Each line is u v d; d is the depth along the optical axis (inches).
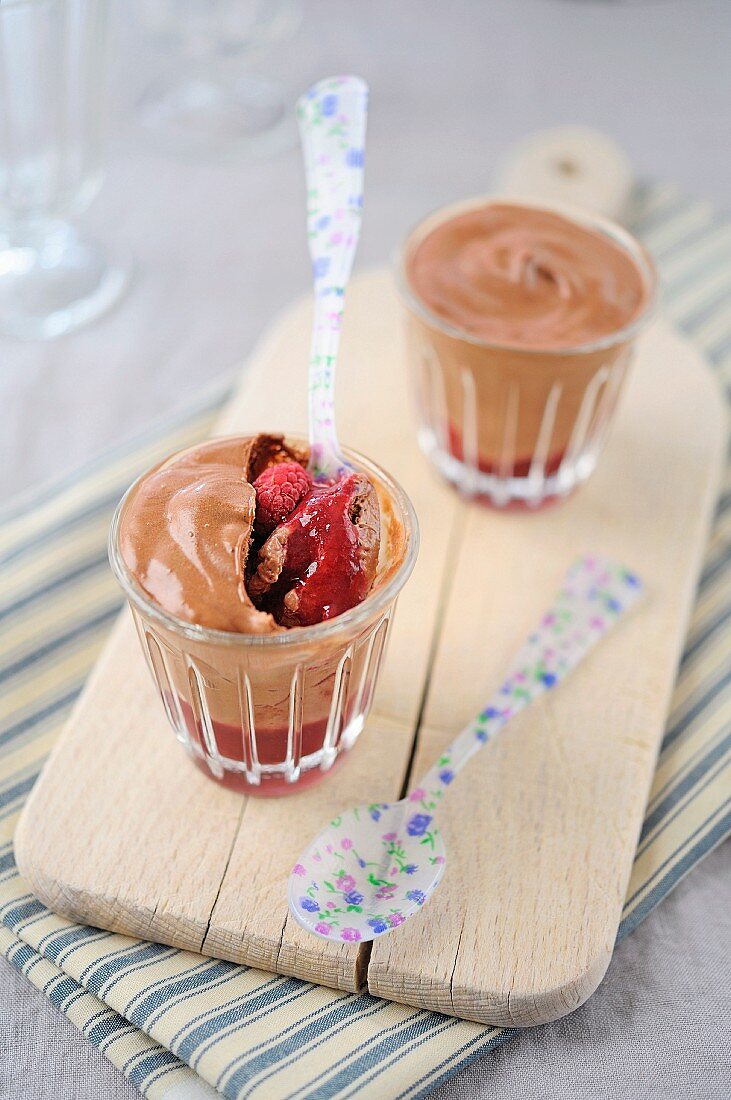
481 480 20.3
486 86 31.5
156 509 15.7
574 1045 15.8
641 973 16.4
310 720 16.2
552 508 20.3
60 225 26.3
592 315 19.4
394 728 17.6
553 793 17.0
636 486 20.5
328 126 17.9
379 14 34.2
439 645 18.4
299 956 15.6
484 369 19.0
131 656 18.0
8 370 23.7
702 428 21.2
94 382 23.6
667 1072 15.6
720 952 16.6
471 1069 15.6
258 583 15.5
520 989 15.4
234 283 25.6
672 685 18.3
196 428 21.7
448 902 16.0
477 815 16.8
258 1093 14.9
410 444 20.9
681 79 32.4
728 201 28.2
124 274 25.5
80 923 16.2
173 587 15.1
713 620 19.6
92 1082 15.6
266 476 16.1
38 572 19.7
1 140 23.2
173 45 30.5
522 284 19.7
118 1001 15.6
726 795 17.6
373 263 25.7
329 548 15.5
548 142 26.5
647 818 17.4
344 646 15.5
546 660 18.1
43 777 16.9
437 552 19.5
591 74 32.4
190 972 15.8
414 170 28.4
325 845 16.3
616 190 25.4
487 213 20.8
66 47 22.8
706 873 17.4
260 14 29.7
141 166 28.3
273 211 27.4
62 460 22.3
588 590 18.9
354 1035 15.4
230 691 15.6
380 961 15.5
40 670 18.6
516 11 34.7
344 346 22.3
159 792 16.8
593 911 16.0
